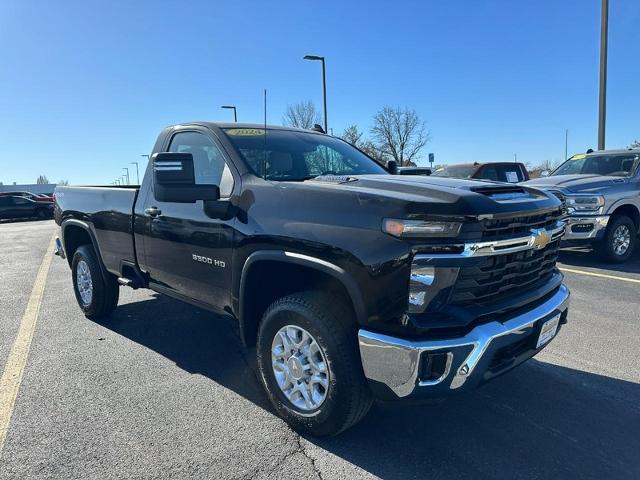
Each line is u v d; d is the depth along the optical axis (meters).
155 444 2.98
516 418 3.31
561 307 3.12
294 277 3.18
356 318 2.72
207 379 3.91
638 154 8.96
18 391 3.68
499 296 2.79
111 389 3.72
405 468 2.76
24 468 2.74
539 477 2.69
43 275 8.35
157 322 5.38
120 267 4.73
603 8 12.73
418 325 2.49
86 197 5.14
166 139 4.25
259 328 3.24
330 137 4.69
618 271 7.76
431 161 24.41
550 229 3.10
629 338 4.75
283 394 3.13
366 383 2.78
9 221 28.38
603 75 12.95
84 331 5.08
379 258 2.54
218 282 3.51
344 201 2.76
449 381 2.53
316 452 2.91
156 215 4.05
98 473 2.70
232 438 3.05
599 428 3.19
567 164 10.21
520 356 2.86
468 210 2.50
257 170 3.53
